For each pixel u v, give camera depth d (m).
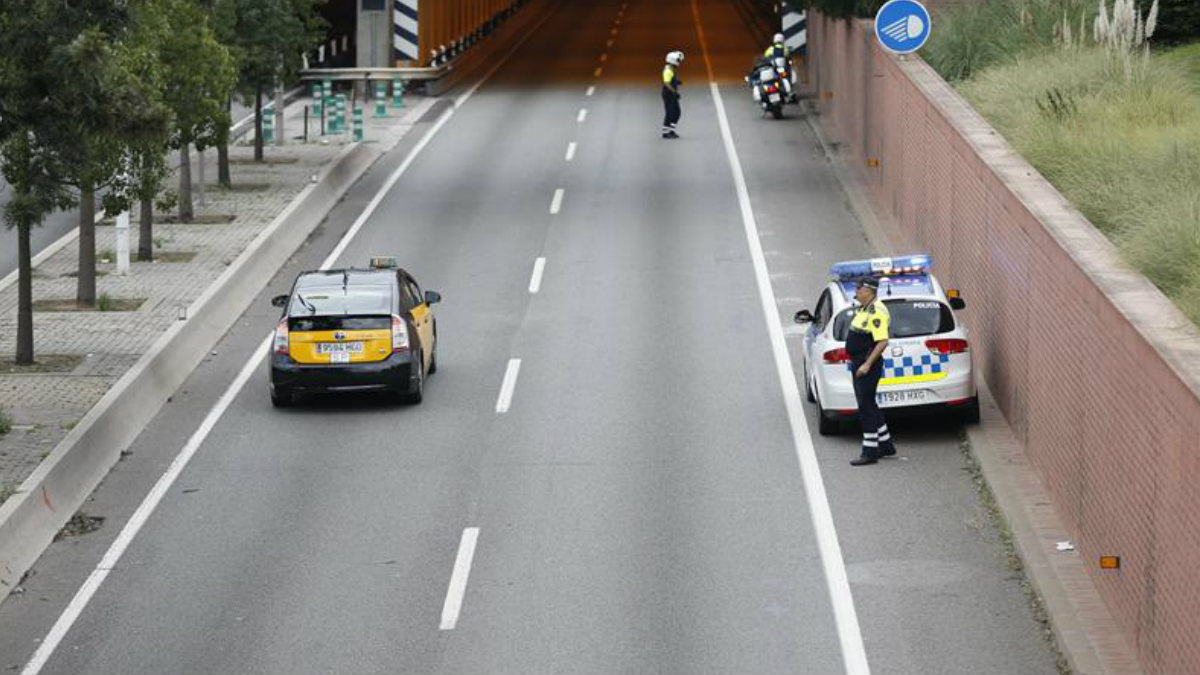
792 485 73.56
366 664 55.44
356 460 78.88
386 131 184.50
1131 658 52.59
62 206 87.19
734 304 108.31
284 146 174.12
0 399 84.38
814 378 82.75
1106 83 105.94
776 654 55.50
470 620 59.12
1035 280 72.81
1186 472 47.12
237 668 55.34
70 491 72.75
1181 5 126.38
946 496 71.38
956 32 134.88
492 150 170.00
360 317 86.62
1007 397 79.88
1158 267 67.31
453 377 93.69
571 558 65.25
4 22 75.19
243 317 109.06
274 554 66.50
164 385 90.81
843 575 62.66
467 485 74.69
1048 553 62.53
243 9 154.75
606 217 136.62
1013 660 54.41
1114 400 56.72
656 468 76.56
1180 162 82.25
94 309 105.69
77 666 55.91
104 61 75.12
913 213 117.50
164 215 136.38
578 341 100.62
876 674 53.59
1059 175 91.56
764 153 163.50
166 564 65.69
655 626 58.19
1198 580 45.75
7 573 63.44
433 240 130.38
